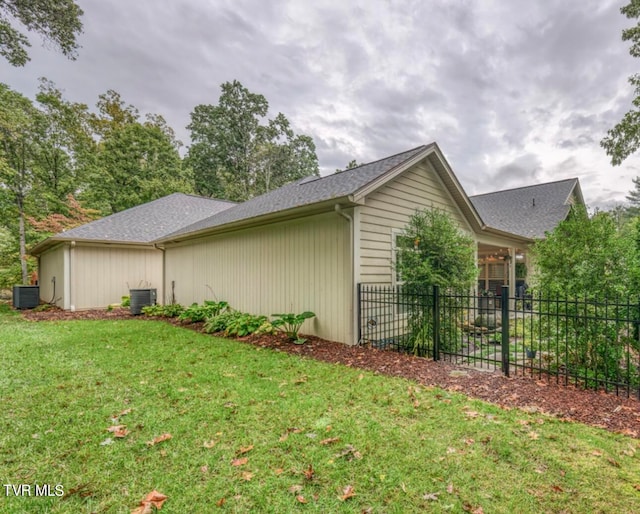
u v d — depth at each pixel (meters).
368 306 5.81
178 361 4.77
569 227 4.52
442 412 3.04
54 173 18.36
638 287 3.96
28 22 10.29
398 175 6.30
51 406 3.21
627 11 10.95
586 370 3.73
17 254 17.31
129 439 2.61
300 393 3.53
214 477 2.14
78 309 11.12
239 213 8.87
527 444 2.48
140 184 21.34
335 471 2.19
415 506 1.88
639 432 2.66
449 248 5.49
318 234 6.20
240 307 8.24
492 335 6.66
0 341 6.11
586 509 1.85
